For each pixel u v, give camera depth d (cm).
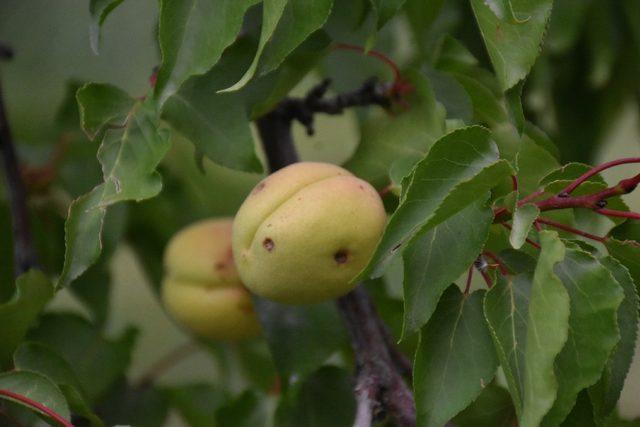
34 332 112
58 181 117
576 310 99
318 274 102
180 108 105
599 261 100
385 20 101
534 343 97
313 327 112
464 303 101
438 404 100
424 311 100
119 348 113
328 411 112
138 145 103
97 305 117
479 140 99
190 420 119
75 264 102
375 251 98
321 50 106
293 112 111
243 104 105
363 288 109
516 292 100
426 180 99
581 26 119
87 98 104
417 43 115
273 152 112
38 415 103
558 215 104
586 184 102
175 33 101
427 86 106
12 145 112
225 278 112
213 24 101
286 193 103
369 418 106
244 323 112
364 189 103
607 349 98
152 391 117
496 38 100
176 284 113
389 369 108
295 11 101
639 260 102
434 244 100
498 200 101
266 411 113
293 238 102
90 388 112
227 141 105
